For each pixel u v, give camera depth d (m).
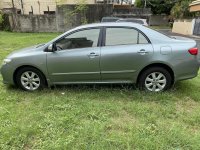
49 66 5.47
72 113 4.39
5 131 3.76
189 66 5.21
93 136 3.60
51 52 5.43
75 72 5.43
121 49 5.23
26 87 5.76
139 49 5.18
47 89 5.69
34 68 5.60
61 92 5.54
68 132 3.76
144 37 5.27
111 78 5.40
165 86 5.37
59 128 3.87
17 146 3.44
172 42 5.25
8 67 5.64
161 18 46.72
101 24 5.45
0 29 24.41
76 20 23.47
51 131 3.79
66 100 5.00
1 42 15.12
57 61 5.40
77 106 4.70
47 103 4.89
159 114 4.36
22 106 4.83
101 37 5.35
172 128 3.80
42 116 4.32
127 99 5.07
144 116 4.29
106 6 23.14
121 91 5.40
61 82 5.59
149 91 5.36
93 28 5.41
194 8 24.36
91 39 5.38
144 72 5.32
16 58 5.57
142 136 3.60
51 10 27.47
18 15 23.80
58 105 4.73
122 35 5.33
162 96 5.08
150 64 5.23
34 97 5.34
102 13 23.27
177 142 3.44
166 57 5.15
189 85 5.93
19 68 5.65
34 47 5.90
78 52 5.34
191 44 5.25
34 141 3.57
